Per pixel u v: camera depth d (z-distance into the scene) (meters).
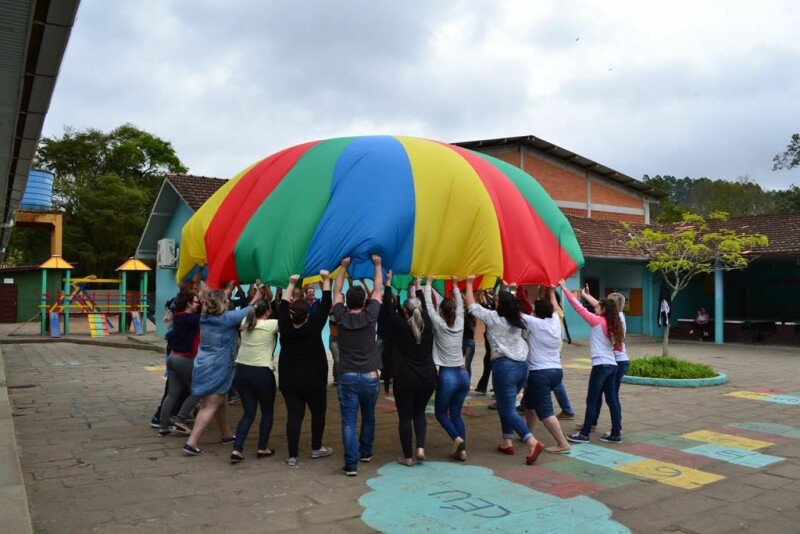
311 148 7.05
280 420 8.20
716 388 10.93
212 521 4.46
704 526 4.43
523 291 7.74
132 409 8.85
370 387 5.72
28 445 6.71
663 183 49.47
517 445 6.83
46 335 22.75
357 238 5.80
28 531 3.89
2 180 9.94
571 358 16.14
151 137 41.97
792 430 7.58
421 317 5.89
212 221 7.06
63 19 4.89
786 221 21.20
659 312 22.31
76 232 36.66
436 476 5.62
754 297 25.14
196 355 6.84
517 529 4.34
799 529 4.39
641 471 5.81
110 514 4.59
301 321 5.84
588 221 23.30
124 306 23.92
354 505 4.82
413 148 6.81
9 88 6.07
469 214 6.27
